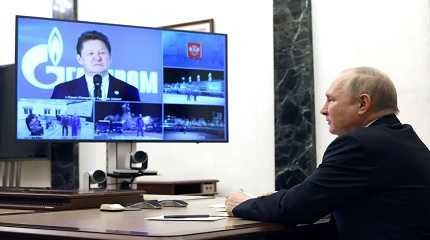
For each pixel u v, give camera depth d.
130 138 2.86
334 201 1.77
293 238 2.09
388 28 3.58
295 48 3.89
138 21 4.79
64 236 1.58
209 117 3.02
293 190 1.82
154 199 2.72
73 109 2.79
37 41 2.77
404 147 1.83
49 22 2.79
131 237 1.45
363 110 1.93
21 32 2.76
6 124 4.56
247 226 1.70
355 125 1.96
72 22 2.81
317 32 3.86
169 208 2.31
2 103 4.57
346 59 3.74
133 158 2.93
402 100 3.51
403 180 1.79
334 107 1.97
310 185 1.79
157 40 2.93
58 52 2.79
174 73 2.96
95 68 2.83
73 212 2.16
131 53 2.89
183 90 2.97
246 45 4.20
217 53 3.04
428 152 1.91
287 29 3.93
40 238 1.64
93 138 2.81
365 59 3.66
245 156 4.20
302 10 3.87
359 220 1.79
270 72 4.08
